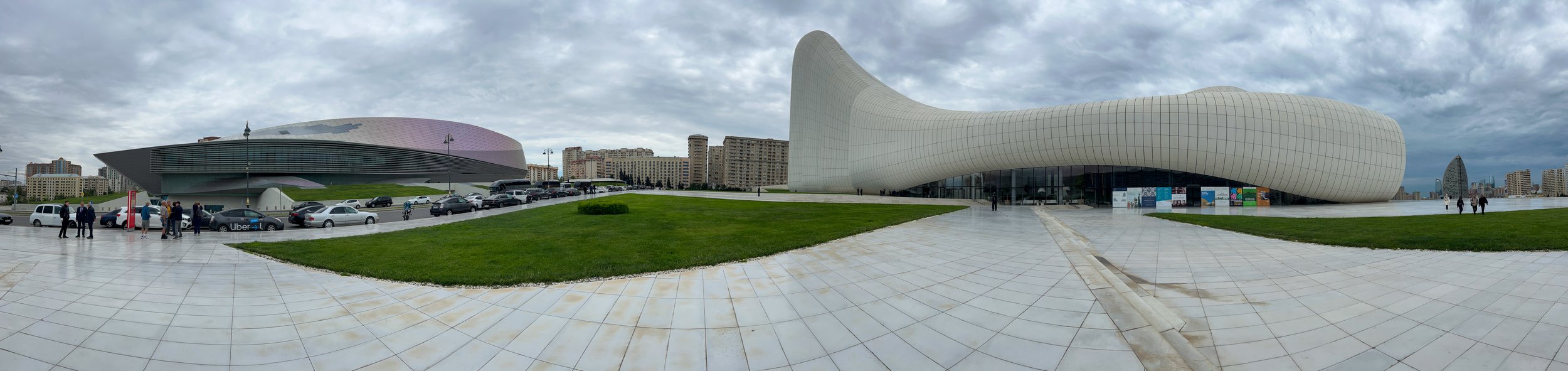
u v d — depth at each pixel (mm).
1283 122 39969
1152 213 30344
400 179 94875
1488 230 14367
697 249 12250
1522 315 5922
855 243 13633
